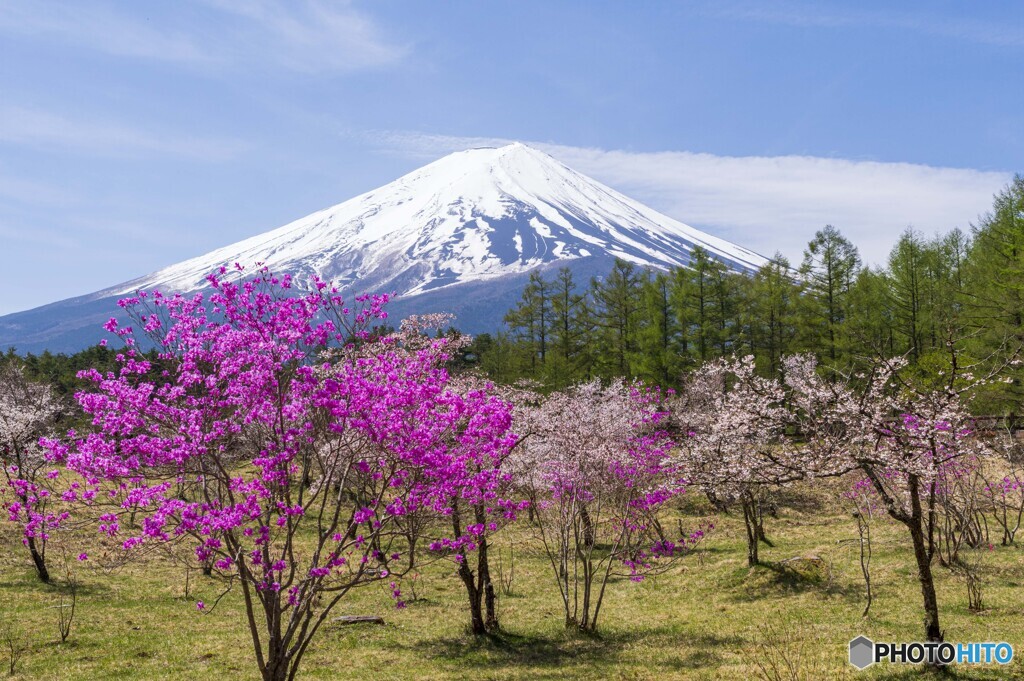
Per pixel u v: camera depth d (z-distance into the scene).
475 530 14.63
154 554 30.12
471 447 14.66
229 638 20.84
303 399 13.06
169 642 20.34
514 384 55.00
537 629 21.84
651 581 27.34
